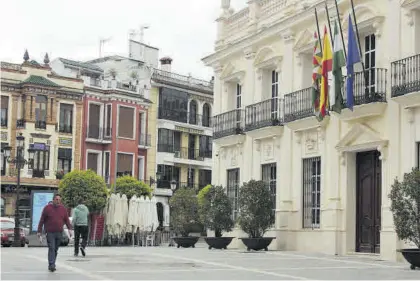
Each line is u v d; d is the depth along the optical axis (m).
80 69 51.09
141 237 31.94
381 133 18.78
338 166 20.52
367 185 19.84
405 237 14.71
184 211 26.06
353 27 19.69
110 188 44.84
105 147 50.38
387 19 18.92
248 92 26.20
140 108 52.50
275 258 17.89
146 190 42.38
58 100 47.78
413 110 17.75
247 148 25.94
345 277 12.49
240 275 12.76
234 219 26.03
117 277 12.04
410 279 12.10
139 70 53.47
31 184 45.62
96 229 31.58
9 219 34.09
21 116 46.16
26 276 12.05
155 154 53.69
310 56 22.97
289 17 23.05
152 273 12.94
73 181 36.22
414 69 17.50
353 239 20.03
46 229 13.43
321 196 21.20
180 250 22.48
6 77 45.62
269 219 22.12
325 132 21.30
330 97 20.59
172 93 55.50
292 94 22.84
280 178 23.58
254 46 25.83
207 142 58.69
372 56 19.91
